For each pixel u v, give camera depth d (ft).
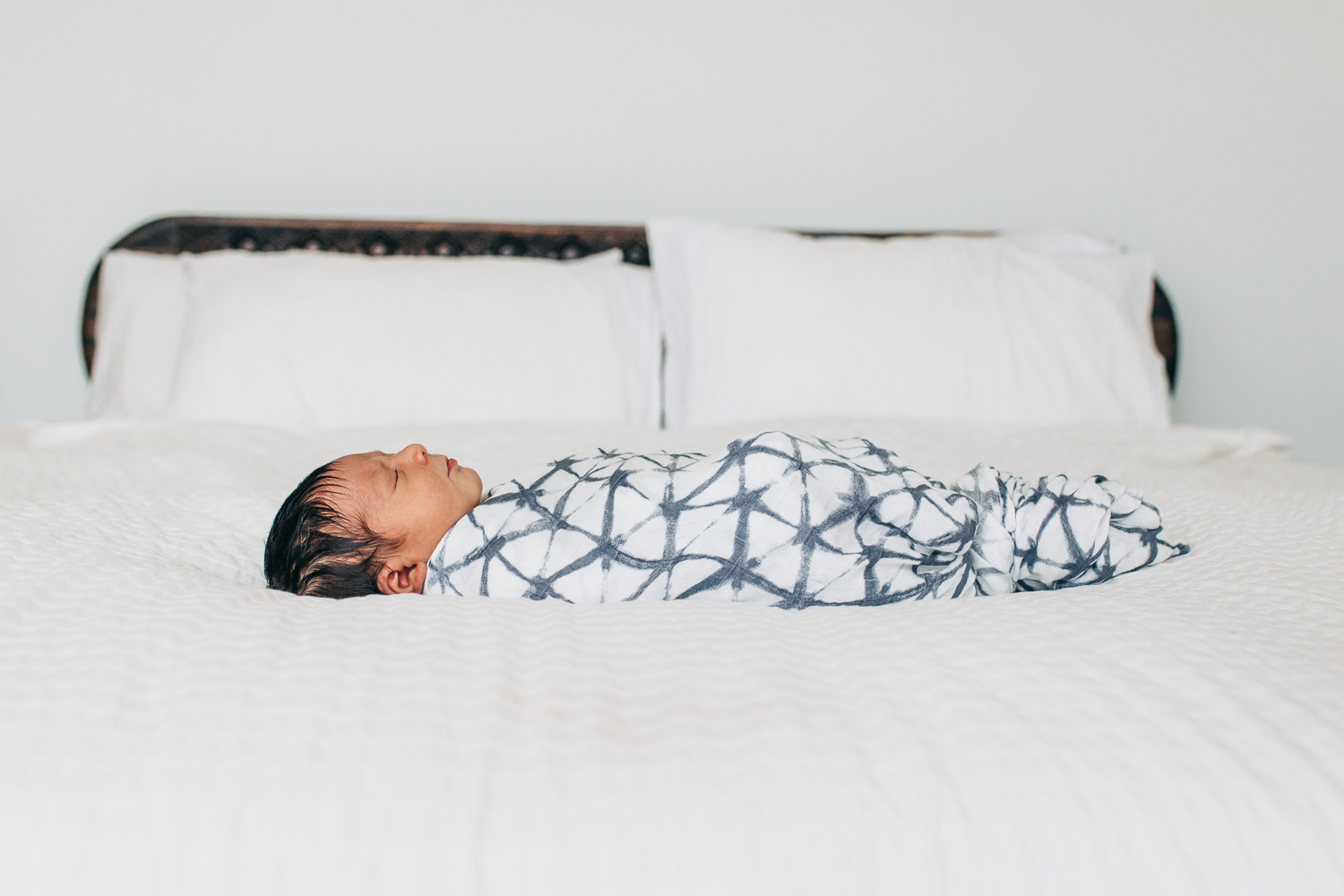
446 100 6.78
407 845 1.50
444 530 2.83
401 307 5.49
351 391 5.25
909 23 7.00
